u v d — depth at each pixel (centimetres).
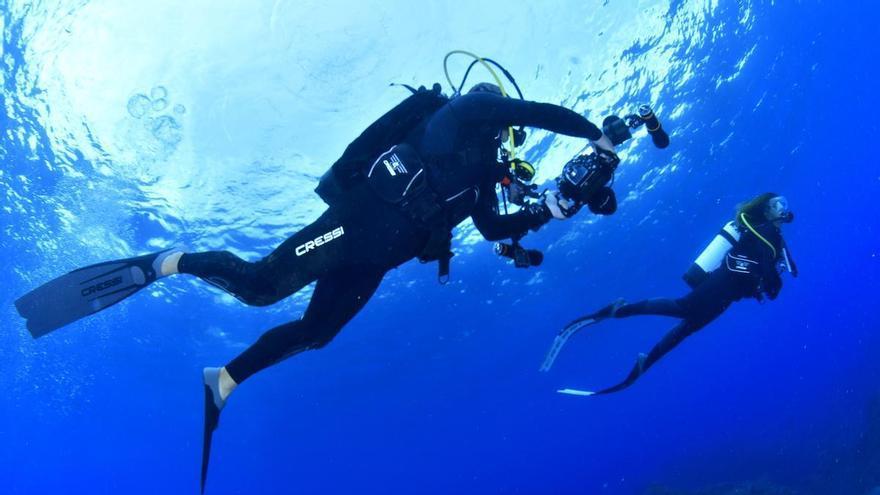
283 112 1239
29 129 1280
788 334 3703
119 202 1412
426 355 2456
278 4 1101
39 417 2558
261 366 317
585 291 2309
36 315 323
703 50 1443
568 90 1345
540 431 3850
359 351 2316
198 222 1455
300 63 1170
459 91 368
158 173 1345
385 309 2089
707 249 686
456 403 3044
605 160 358
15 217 1457
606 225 1989
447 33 1176
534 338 2548
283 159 1324
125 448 2977
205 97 1212
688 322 679
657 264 2305
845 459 2191
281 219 1466
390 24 1143
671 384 3850
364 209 323
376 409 2900
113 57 1162
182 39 1134
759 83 1650
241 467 3416
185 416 2727
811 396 3209
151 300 1838
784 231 2573
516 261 401
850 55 1780
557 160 1490
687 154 1792
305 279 321
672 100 1533
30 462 2956
